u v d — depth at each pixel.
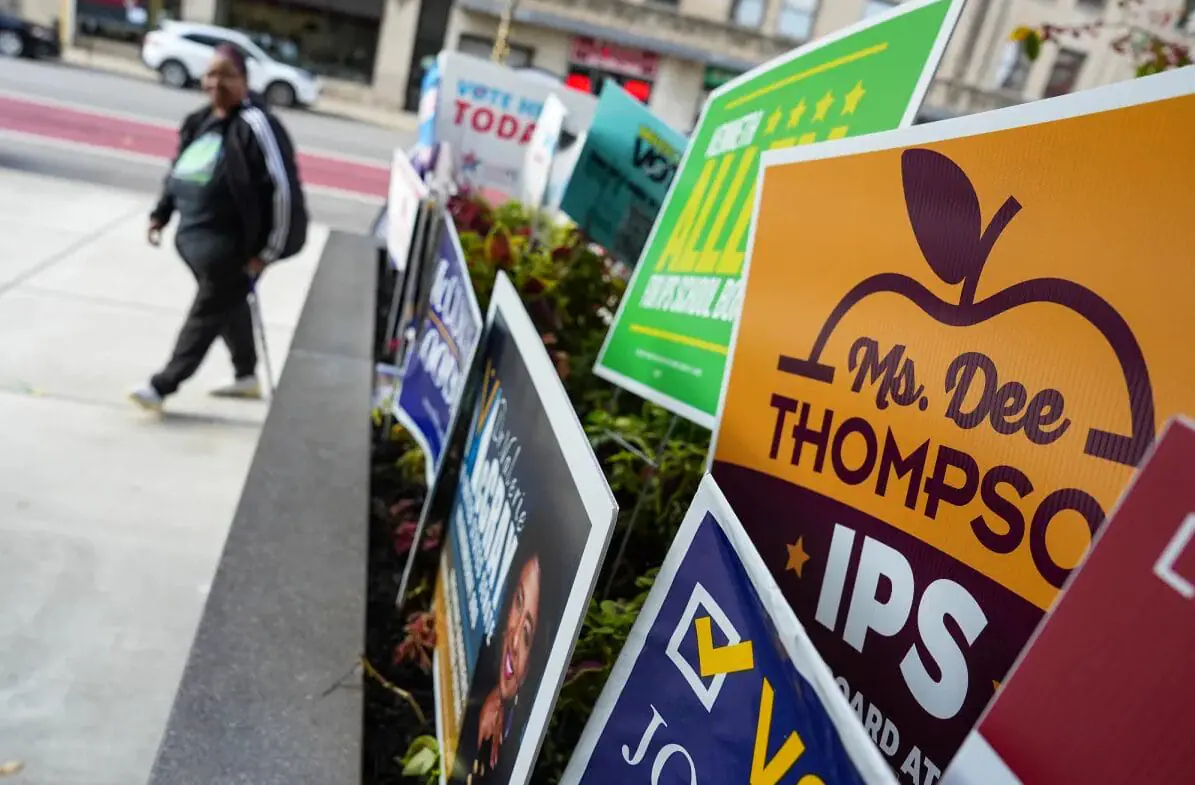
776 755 0.79
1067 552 0.88
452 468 2.15
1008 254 0.98
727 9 25.20
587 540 1.09
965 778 0.74
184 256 4.05
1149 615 0.62
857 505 1.17
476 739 1.42
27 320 5.04
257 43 25.70
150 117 14.80
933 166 1.09
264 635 1.94
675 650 0.99
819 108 1.73
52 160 9.87
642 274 2.37
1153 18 2.90
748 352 1.46
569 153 4.21
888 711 1.07
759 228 1.48
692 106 26.36
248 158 3.96
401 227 4.79
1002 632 0.94
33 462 3.57
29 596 2.80
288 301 6.66
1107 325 0.86
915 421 1.09
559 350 3.23
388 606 2.38
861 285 1.21
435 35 27.02
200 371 4.96
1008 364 0.97
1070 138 0.91
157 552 3.18
